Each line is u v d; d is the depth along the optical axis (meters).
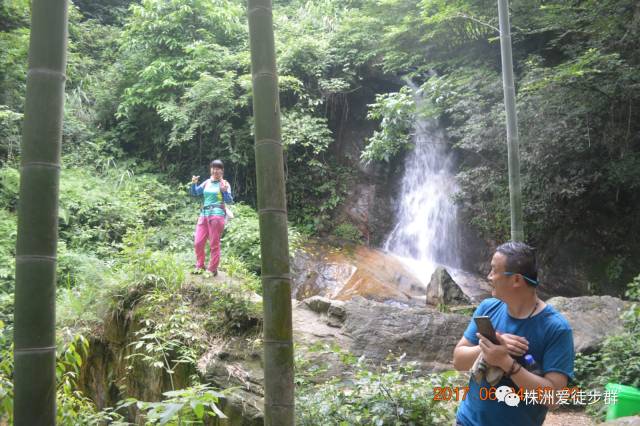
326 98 12.98
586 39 9.84
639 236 10.59
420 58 11.40
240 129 12.24
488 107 9.85
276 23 13.38
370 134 13.41
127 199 10.30
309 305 5.98
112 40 13.84
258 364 4.74
